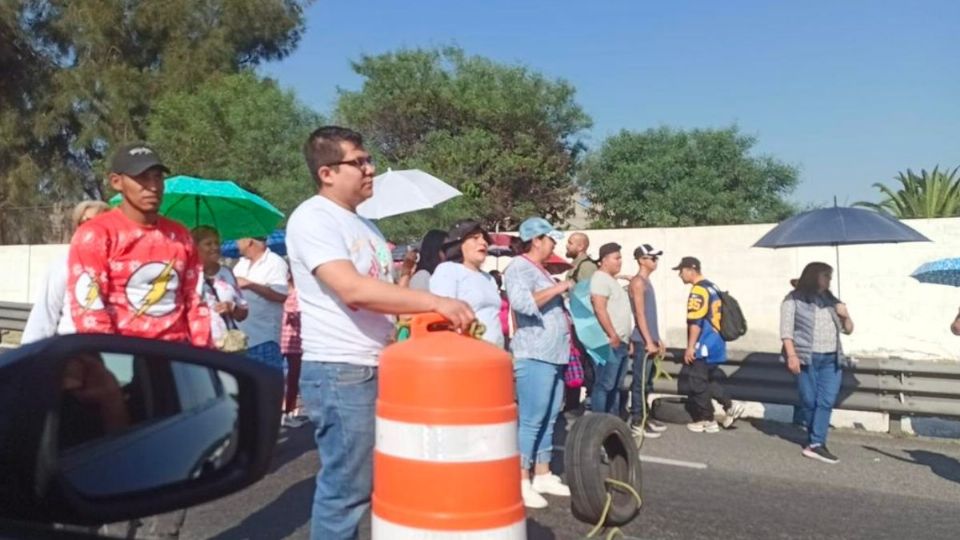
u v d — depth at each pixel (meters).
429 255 8.61
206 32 32.28
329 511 3.82
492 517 2.71
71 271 4.39
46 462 1.95
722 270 16.34
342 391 3.77
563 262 13.84
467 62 30.92
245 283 8.51
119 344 2.19
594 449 4.55
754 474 8.31
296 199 21.31
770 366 10.66
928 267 8.29
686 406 10.62
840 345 8.99
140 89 30.92
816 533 6.47
